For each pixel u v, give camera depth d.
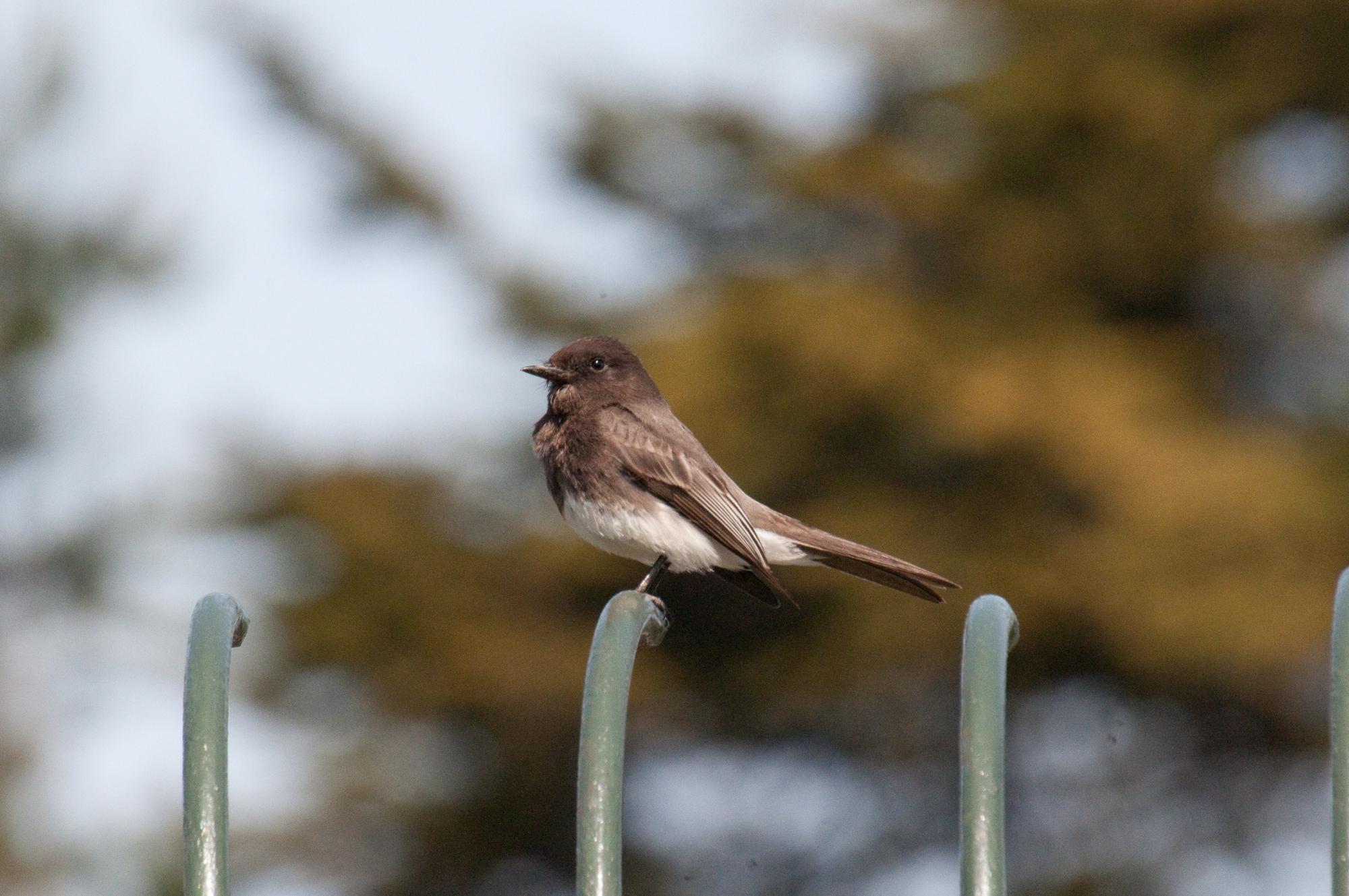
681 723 19.05
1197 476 17.19
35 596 15.26
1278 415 19.16
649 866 19.33
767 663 18.31
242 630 4.37
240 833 18.20
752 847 19.83
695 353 17.81
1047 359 18.11
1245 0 18.62
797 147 19.44
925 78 19.41
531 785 18.39
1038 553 17.48
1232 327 19.30
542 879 19.05
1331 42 18.48
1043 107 18.22
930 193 18.81
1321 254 18.89
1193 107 18.38
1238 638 17.03
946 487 18.19
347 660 17.77
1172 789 19.72
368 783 18.33
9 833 14.16
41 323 15.38
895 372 17.41
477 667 17.52
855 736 19.33
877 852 20.03
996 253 18.67
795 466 18.00
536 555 17.84
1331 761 4.11
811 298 18.00
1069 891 19.58
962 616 17.53
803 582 17.67
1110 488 17.20
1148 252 18.66
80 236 15.58
